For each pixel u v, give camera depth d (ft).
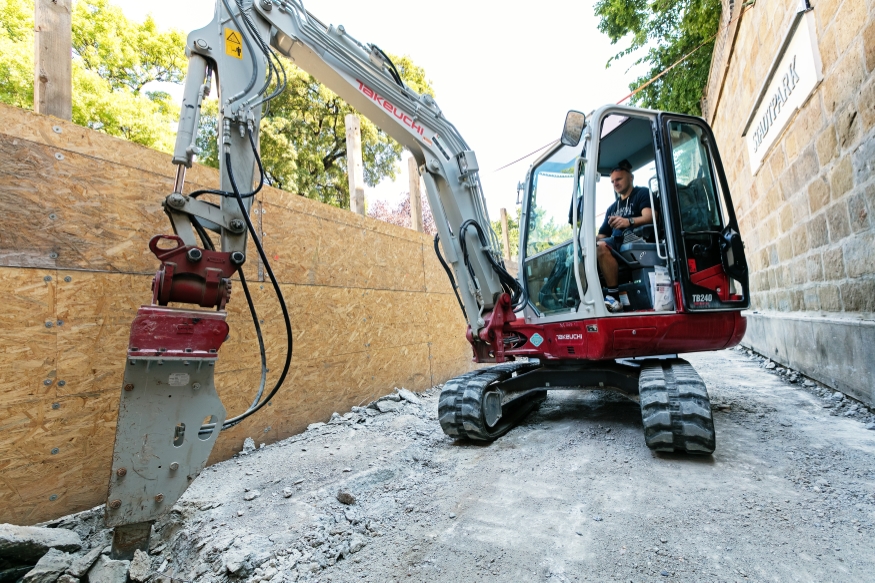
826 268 13.99
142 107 41.42
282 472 10.00
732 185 27.48
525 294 13.14
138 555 6.13
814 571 5.27
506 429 12.52
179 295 6.70
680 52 39.27
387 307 18.28
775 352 19.21
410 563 6.05
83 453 8.58
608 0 44.19
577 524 6.76
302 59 10.34
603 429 11.88
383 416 15.05
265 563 6.09
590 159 11.40
